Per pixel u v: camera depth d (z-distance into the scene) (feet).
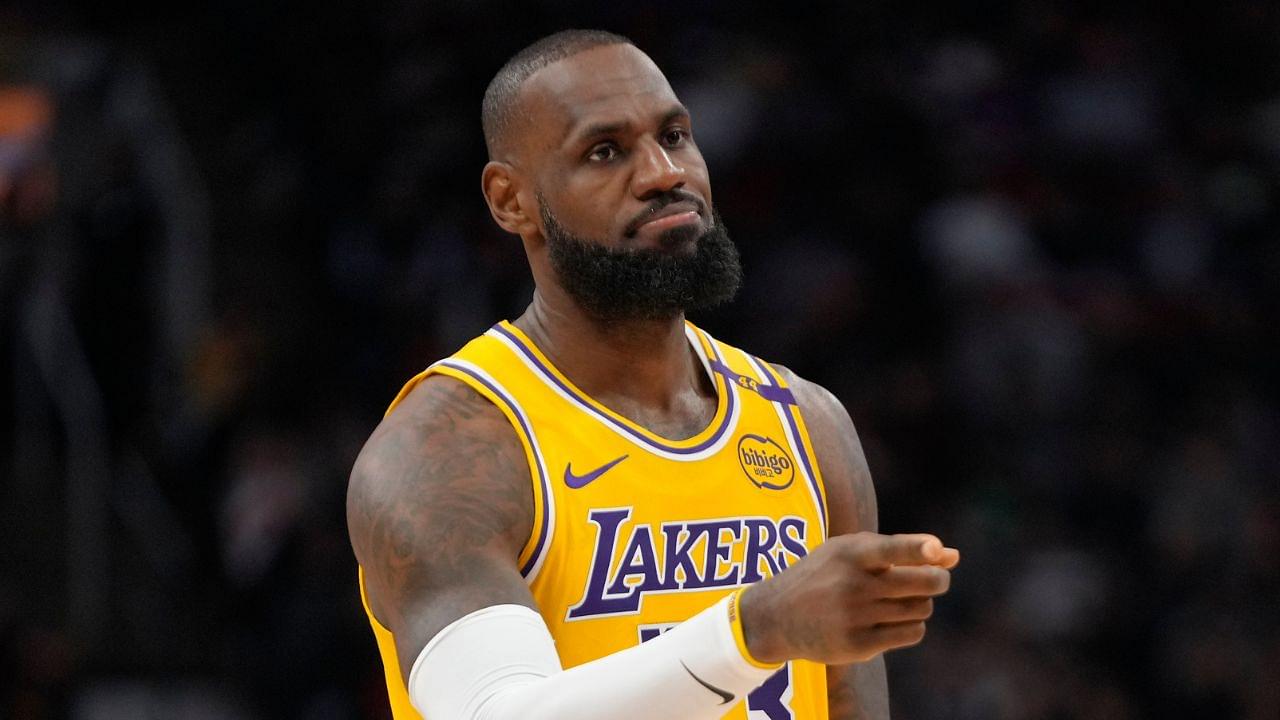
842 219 103.09
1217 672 88.58
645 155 31.40
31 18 97.35
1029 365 98.84
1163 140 114.11
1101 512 94.63
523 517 30.07
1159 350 103.76
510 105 32.78
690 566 30.99
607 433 31.32
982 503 93.61
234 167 97.45
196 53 99.55
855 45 108.99
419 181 96.73
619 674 26.05
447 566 29.01
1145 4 119.85
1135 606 91.56
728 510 31.71
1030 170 109.50
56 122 92.27
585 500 30.55
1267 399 103.86
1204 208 111.45
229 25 101.19
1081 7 119.03
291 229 97.19
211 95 98.84
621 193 31.30
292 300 94.73
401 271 95.09
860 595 24.50
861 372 97.55
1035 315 100.37
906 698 84.02
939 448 96.27
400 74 100.27
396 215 96.17
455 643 28.02
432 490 29.73
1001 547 92.02
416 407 31.24
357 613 83.05
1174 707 88.99
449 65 100.01
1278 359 105.19
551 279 32.40
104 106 93.15
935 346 99.81
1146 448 97.09
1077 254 107.45
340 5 102.68
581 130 31.42
